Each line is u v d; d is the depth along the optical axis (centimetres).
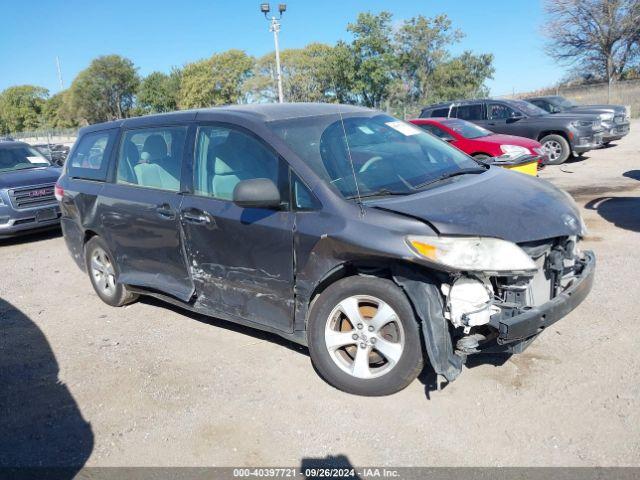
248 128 417
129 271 525
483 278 330
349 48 3962
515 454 302
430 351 329
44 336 516
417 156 440
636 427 314
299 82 4509
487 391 360
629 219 780
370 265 352
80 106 7131
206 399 380
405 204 354
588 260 390
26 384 424
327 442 324
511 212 346
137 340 486
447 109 1568
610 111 1567
